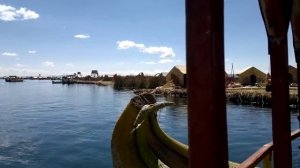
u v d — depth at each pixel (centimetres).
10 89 12538
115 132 610
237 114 4056
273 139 316
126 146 607
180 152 658
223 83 165
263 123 3331
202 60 161
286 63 309
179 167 647
